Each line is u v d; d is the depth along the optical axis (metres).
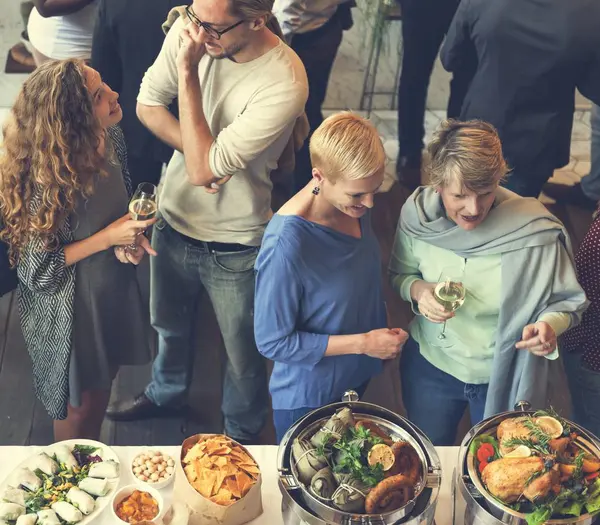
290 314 2.02
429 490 1.61
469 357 2.23
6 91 4.37
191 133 2.20
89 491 1.77
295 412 2.23
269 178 2.45
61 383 2.41
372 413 1.76
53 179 2.07
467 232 2.10
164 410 3.17
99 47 2.88
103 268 2.34
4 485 1.78
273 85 2.17
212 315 3.64
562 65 2.96
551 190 4.29
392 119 4.63
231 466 1.70
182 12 2.22
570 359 2.34
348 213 1.96
